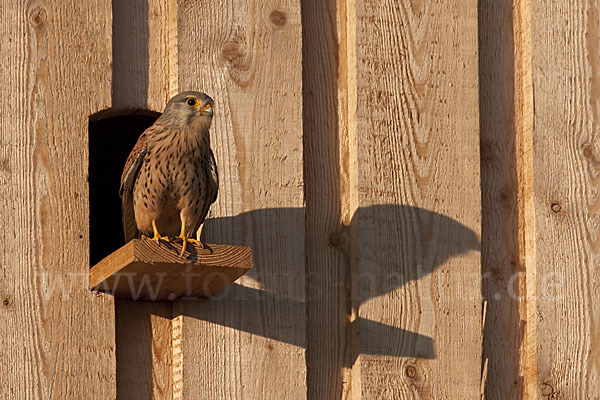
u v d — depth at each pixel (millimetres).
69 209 9961
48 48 10242
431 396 10227
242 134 10438
